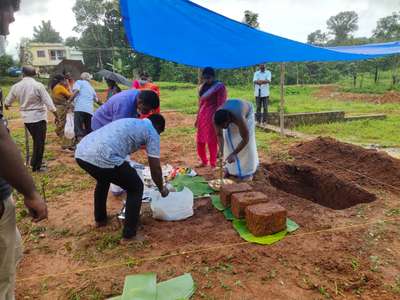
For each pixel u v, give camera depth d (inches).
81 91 313.9
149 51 233.9
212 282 127.6
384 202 195.5
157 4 162.1
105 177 149.2
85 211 192.7
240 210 168.9
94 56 1718.8
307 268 134.4
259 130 429.1
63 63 764.6
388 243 151.6
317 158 282.5
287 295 120.4
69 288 127.0
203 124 245.1
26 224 177.9
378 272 131.9
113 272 135.7
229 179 230.1
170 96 882.1
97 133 150.0
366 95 887.7
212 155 251.3
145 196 199.0
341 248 146.9
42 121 257.4
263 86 449.7
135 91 185.8
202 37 197.8
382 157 254.2
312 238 155.3
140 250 149.9
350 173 246.7
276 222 156.9
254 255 143.0
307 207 188.1
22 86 248.8
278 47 201.0
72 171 267.0
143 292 120.7
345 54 214.1
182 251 147.7
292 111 589.9
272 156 294.2
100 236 163.0
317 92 1019.3
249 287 124.6
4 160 65.2
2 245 77.7
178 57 244.1
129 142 147.3
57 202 207.6
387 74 1279.5
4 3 64.6
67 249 153.6
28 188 70.1
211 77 240.2
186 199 177.2
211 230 165.5
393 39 1137.4
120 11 174.6
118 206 197.5
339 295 120.3
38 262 144.6
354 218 175.2
